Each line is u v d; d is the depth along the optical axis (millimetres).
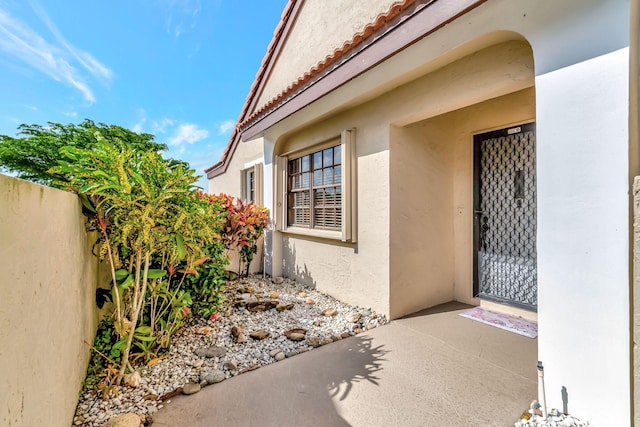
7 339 1236
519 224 4125
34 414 1485
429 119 4527
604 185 1965
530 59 2668
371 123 4359
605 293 1976
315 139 5582
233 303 4801
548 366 2254
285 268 6754
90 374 2670
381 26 3062
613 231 1935
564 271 2160
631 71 1861
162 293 3211
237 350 3377
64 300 2021
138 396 2502
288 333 3740
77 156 2596
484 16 2572
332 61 3744
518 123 4078
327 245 5402
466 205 4699
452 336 3627
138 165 2705
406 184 4258
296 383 2738
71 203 2227
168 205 2723
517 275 4160
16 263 1338
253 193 9391
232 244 6316
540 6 2244
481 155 4551
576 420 2102
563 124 2143
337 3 5215
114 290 2748
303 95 4445
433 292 4645
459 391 2576
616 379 1937
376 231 4324
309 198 5934
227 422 2236
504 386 2637
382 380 2756
